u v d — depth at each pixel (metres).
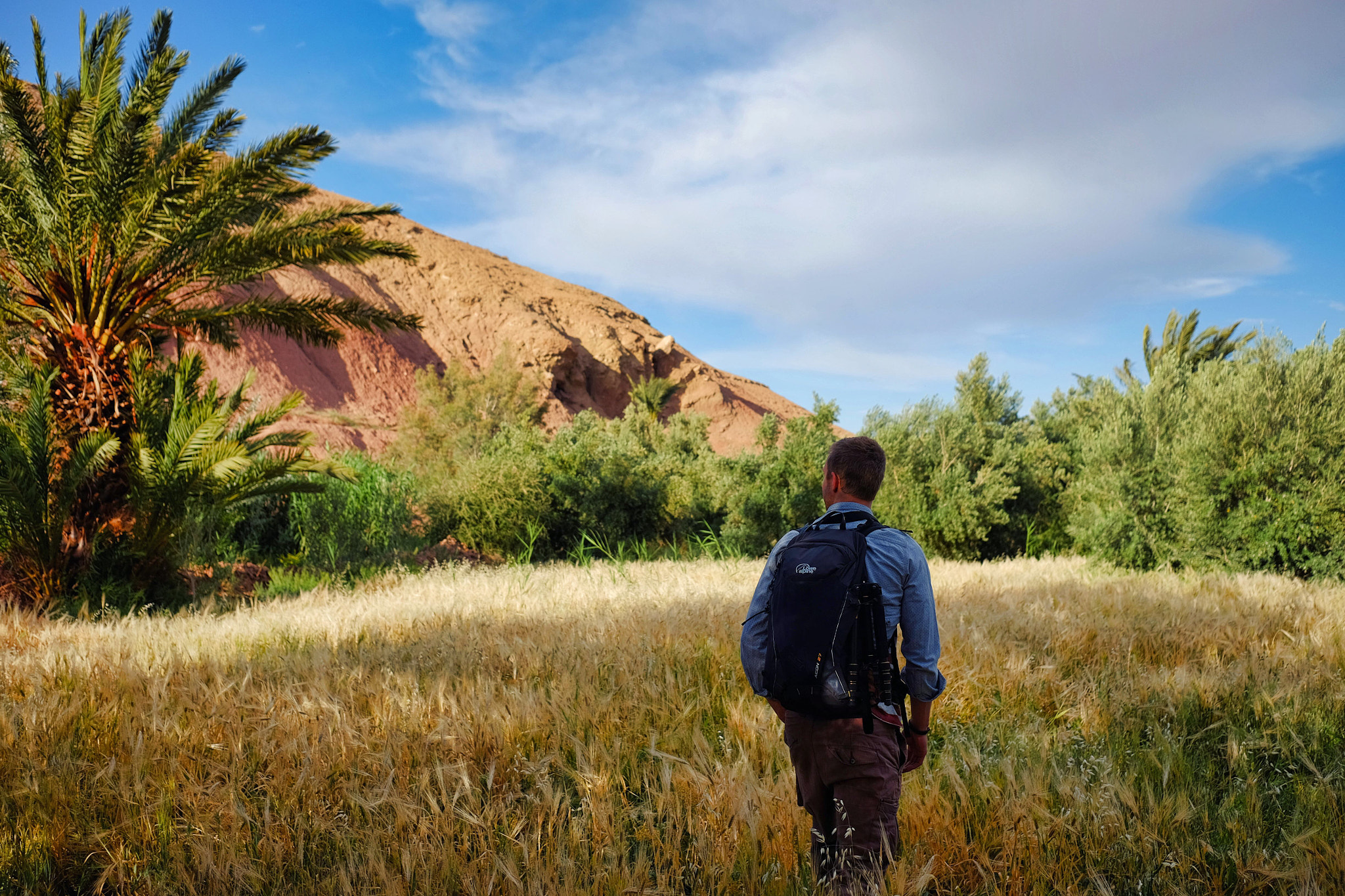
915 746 2.40
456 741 3.35
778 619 2.26
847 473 2.46
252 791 3.04
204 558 10.55
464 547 15.13
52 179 9.23
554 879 2.35
